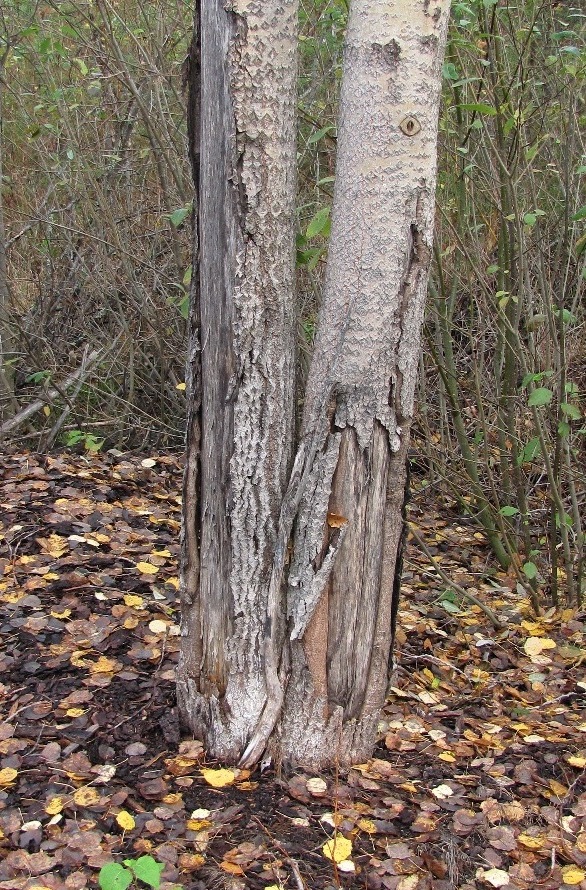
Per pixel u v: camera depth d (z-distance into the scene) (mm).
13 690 2822
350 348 2158
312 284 4422
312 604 2275
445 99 3932
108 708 2727
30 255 6430
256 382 2246
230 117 2107
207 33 2121
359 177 2094
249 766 2447
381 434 2219
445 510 5195
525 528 4270
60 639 3123
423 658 3410
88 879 2102
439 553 4648
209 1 2100
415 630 3674
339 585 2283
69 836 2221
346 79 2104
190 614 2447
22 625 3172
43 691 2822
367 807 2371
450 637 3678
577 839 2402
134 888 2062
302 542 2264
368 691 2422
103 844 2203
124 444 5949
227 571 2344
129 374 5863
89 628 3197
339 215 2150
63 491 4469
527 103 3879
